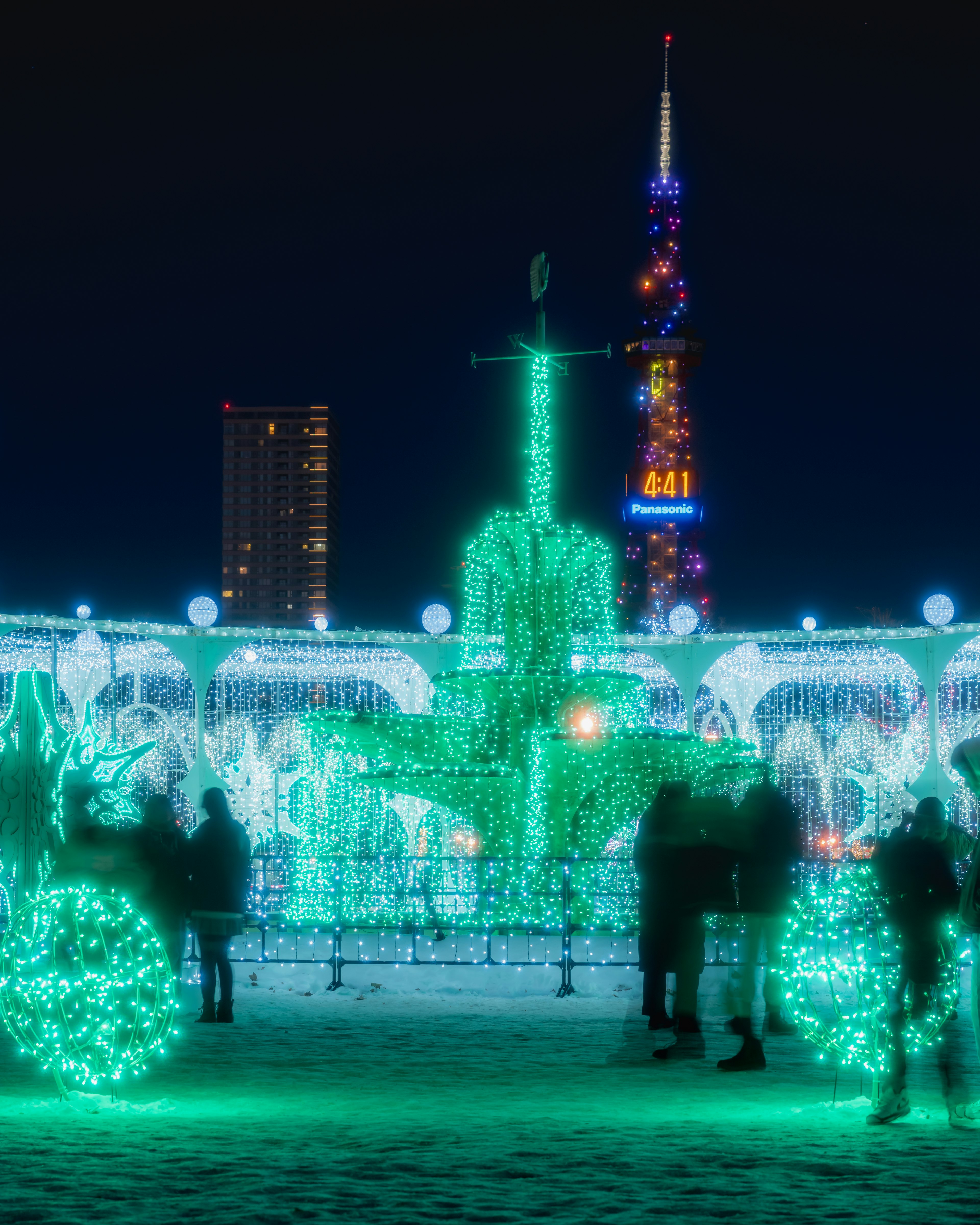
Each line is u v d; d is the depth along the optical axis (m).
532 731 21.27
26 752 15.99
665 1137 7.88
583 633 23.59
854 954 9.39
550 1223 5.98
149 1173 6.97
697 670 27.77
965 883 8.52
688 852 11.29
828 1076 10.27
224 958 13.09
